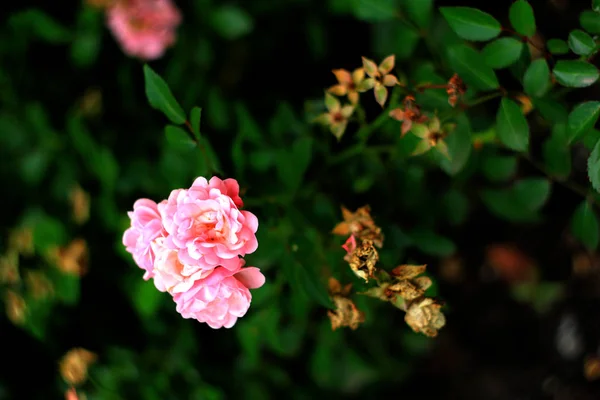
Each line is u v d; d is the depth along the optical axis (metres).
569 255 0.72
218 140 0.66
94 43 0.69
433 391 0.78
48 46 0.72
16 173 0.70
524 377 0.78
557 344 0.77
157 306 0.62
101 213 0.65
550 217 0.69
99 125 0.70
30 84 0.71
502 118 0.51
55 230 0.63
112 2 0.68
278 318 0.61
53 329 0.66
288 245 0.55
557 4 0.64
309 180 0.59
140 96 0.72
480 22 0.51
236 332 0.67
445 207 0.60
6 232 0.68
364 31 0.70
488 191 0.59
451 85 0.51
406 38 0.58
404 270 0.50
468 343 0.78
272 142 0.61
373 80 0.52
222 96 0.69
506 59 0.51
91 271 0.66
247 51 0.72
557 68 0.49
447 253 0.57
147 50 0.69
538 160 0.65
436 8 0.62
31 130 0.69
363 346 0.69
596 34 0.50
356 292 0.52
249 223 0.48
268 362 0.70
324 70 0.71
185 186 0.59
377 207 0.59
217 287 0.48
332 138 0.60
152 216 0.50
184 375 0.66
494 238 0.69
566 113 0.51
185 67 0.70
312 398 0.70
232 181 0.49
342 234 0.53
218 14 0.67
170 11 0.69
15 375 0.70
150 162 0.69
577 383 0.76
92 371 0.64
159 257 0.48
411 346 0.70
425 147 0.52
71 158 0.69
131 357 0.65
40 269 0.63
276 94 0.71
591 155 0.48
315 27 0.69
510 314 0.77
